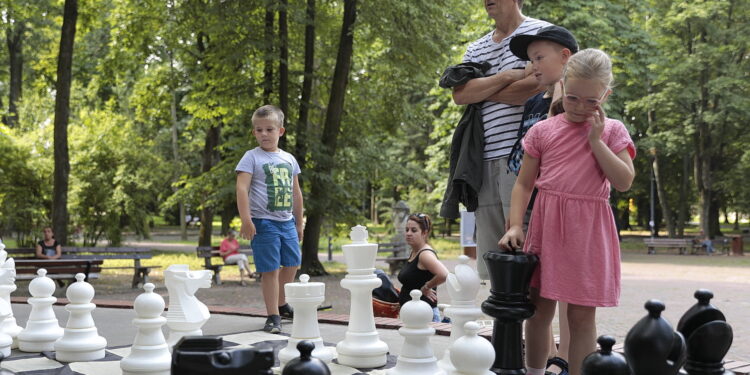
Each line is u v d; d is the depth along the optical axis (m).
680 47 30.88
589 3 22.39
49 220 23.86
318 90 20.02
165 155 36.00
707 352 2.35
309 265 17.52
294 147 17.41
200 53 19.73
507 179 4.01
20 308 7.20
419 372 3.45
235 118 18.80
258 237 5.46
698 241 29.62
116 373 3.79
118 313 6.62
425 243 6.33
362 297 4.07
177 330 4.32
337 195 17.55
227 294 13.72
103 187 26.52
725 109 29.97
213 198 17.53
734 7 30.45
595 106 2.95
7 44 33.75
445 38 17.02
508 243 3.20
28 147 24.05
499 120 4.09
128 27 20.59
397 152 31.19
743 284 15.32
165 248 31.17
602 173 3.10
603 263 3.04
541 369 3.32
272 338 4.99
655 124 32.47
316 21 18.61
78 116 30.62
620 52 24.78
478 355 2.84
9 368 3.91
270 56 16.27
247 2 16.06
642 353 2.12
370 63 19.80
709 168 32.59
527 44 3.70
